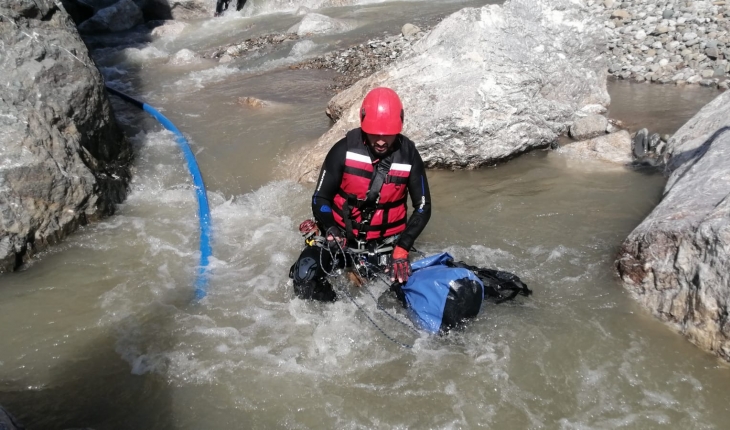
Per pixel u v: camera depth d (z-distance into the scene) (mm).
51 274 4156
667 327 3338
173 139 6594
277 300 3811
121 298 3857
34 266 4270
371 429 2803
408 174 3494
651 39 8336
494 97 5496
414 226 3525
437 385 3045
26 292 3955
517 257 4078
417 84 5828
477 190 5102
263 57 10688
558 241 4230
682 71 7320
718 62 7359
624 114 6371
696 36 8055
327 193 3564
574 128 6004
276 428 2832
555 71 6246
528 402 2912
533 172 5355
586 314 3477
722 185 3717
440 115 5402
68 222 4621
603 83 6613
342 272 3855
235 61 10664
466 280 3387
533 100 5840
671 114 6215
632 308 3508
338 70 9281
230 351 3342
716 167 3971
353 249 3678
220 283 4008
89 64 5504
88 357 3334
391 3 14844
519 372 3096
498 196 4961
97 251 4438
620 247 4035
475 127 5355
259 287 3947
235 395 3033
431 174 5496
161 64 10844
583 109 6406
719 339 3072
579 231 4328
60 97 5023
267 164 5906
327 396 3010
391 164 3436
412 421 2834
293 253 4352
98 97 5496
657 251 3535
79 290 3959
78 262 4297
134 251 4426
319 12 14539
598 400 2895
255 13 15797
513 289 3578
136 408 2971
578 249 4113
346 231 3613
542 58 6195
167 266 4219
